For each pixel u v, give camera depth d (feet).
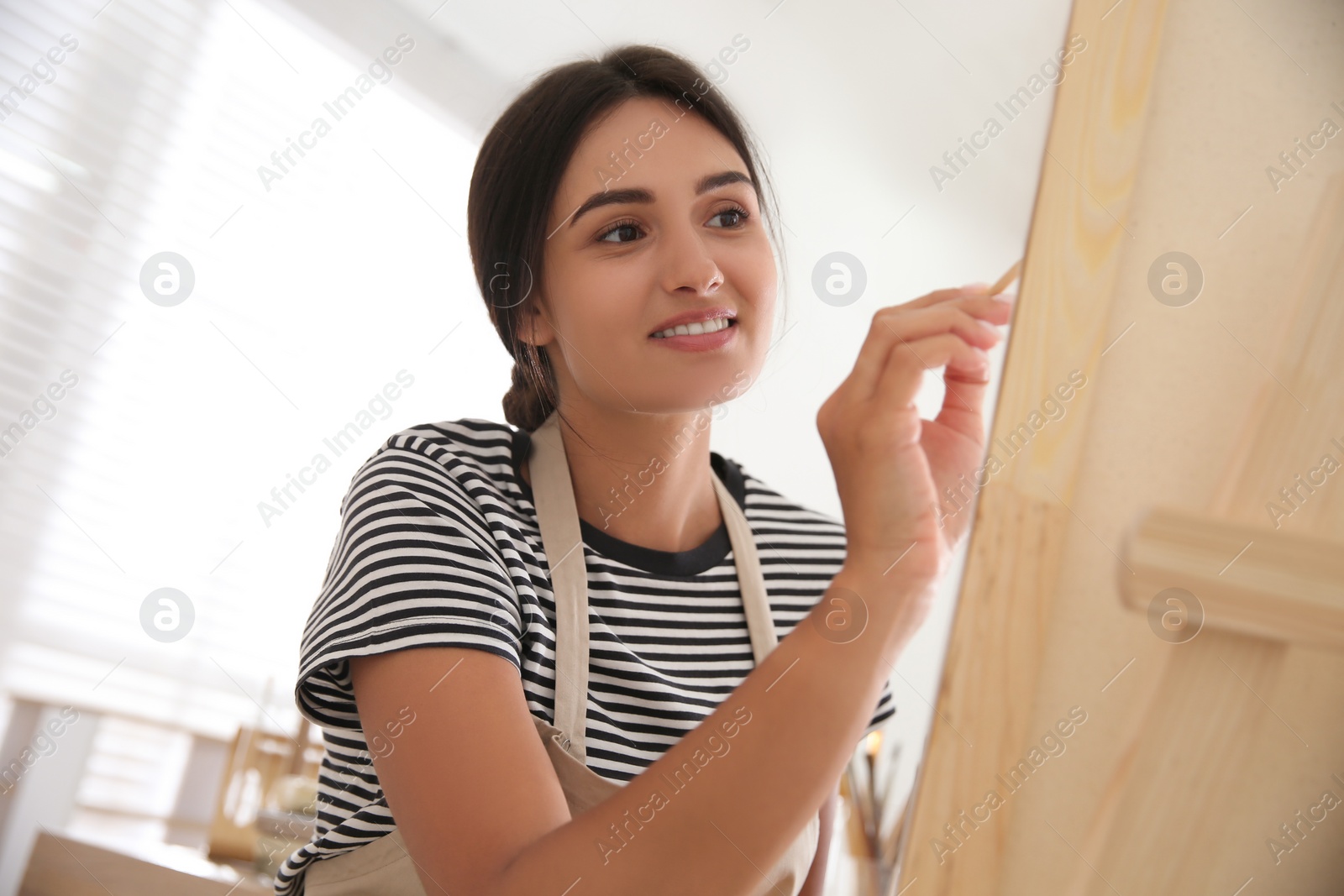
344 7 4.16
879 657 1.39
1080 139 1.62
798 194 2.71
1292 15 1.56
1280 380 1.46
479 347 3.94
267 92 4.59
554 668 1.85
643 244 1.98
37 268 4.55
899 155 2.62
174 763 4.25
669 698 1.89
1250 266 1.53
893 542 1.47
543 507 2.02
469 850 1.40
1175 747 1.42
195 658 4.29
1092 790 1.46
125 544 4.36
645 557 2.09
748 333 2.00
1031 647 1.51
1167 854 1.43
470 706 1.50
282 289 4.22
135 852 3.82
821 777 1.33
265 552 4.28
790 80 2.75
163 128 4.71
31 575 4.29
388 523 1.74
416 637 1.55
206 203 4.71
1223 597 1.39
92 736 4.25
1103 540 1.51
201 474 4.33
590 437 2.12
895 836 1.89
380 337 4.10
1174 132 1.58
